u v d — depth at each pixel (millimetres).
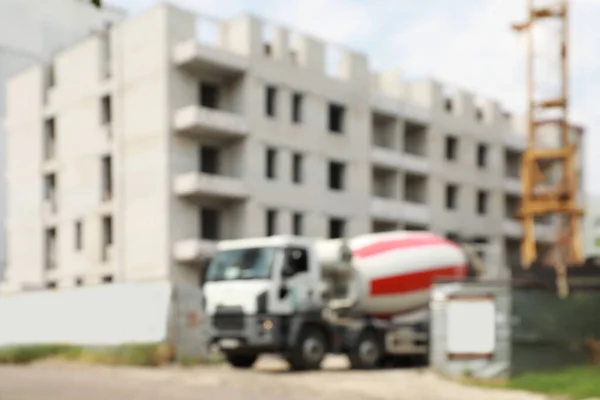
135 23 37750
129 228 37312
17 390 13555
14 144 45594
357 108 42875
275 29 39062
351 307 20156
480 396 14219
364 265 20438
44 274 43062
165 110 35938
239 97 37500
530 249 52531
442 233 48375
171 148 36031
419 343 21328
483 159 53438
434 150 48406
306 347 18641
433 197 47938
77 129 41281
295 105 40344
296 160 40125
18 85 45625
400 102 45969
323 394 14172
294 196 39000
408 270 21188
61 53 42844
